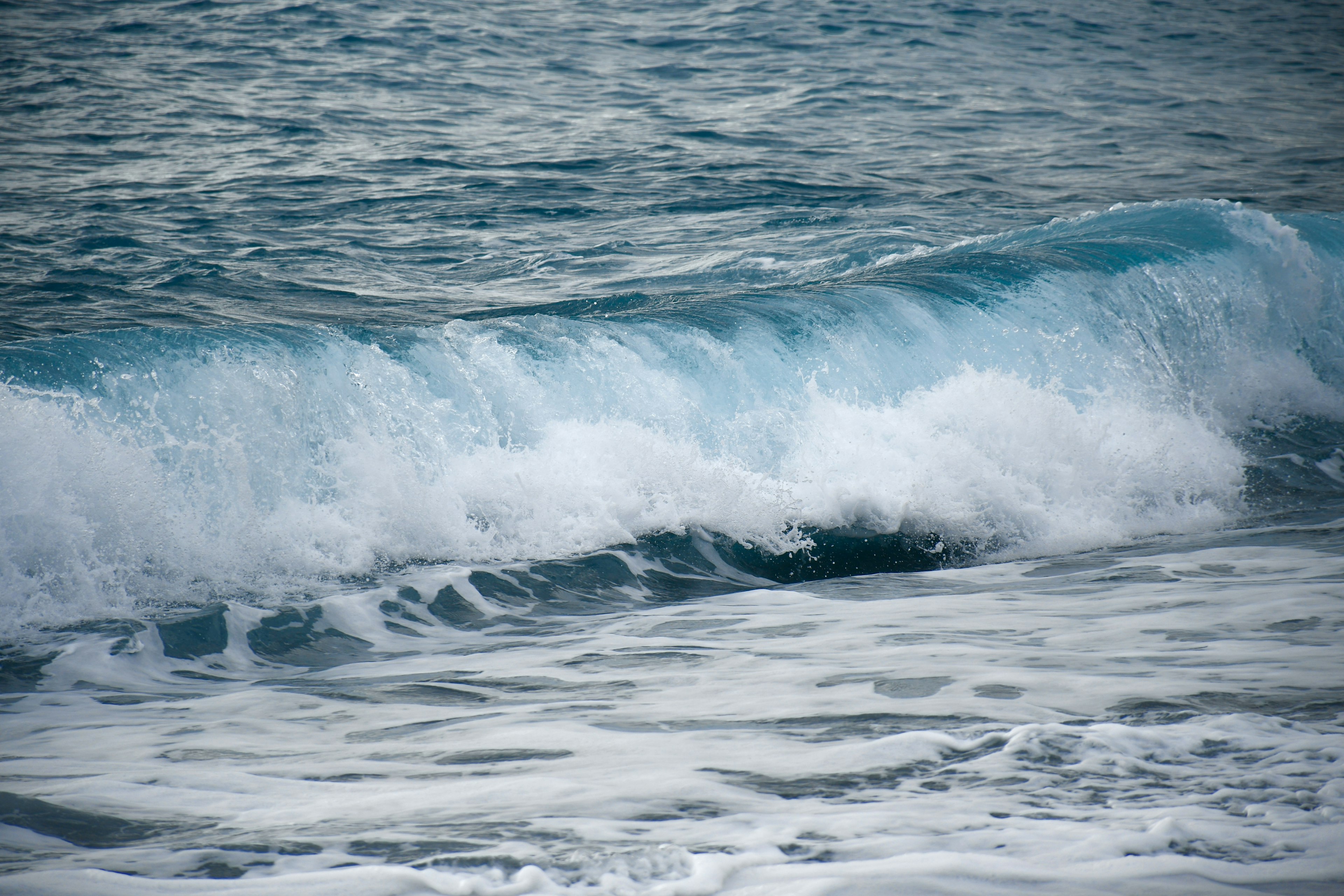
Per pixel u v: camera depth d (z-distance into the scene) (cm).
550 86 8288
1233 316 3575
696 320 2803
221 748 1201
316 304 3700
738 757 1091
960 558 2411
